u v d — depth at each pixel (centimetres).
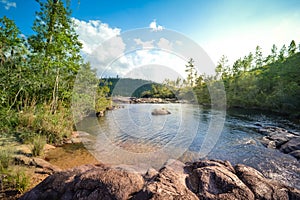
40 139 476
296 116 1261
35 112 599
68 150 489
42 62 614
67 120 659
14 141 465
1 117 491
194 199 183
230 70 2445
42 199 205
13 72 543
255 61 3706
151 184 198
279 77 1892
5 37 523
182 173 251
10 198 242
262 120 1178
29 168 343
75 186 206
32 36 650
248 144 636
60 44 642
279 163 473
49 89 702
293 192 223
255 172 267
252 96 1925
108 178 209
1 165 317
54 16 643
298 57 2256
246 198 201
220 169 250
